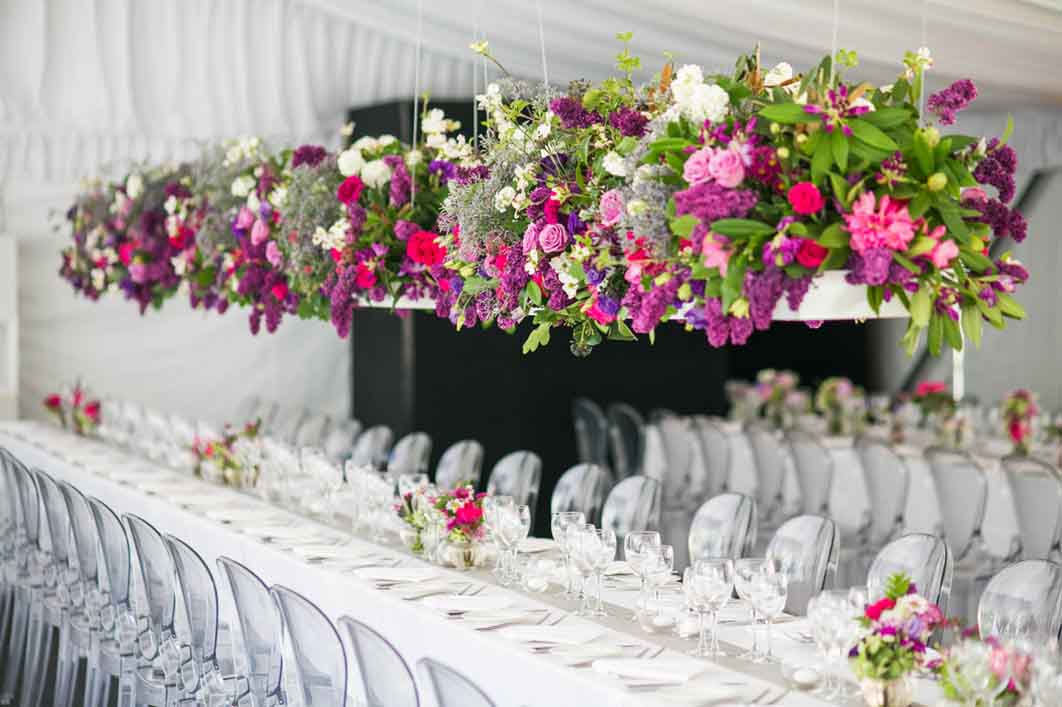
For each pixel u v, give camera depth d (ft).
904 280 9.98
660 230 10.37
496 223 12.76
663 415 29.81
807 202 9.70
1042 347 34.73
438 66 29.58
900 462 22.02
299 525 17.88
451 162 16.39
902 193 9.91
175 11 28.58
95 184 27.96
